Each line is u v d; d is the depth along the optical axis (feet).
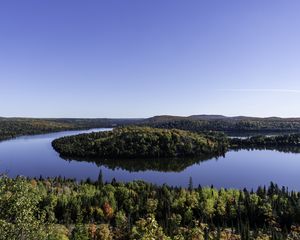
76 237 334.44
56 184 586.04
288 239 386.32
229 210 472.03
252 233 407.23
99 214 442.91
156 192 530.27
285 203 485.97
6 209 96.17
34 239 98.84
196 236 362.94
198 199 501.97
